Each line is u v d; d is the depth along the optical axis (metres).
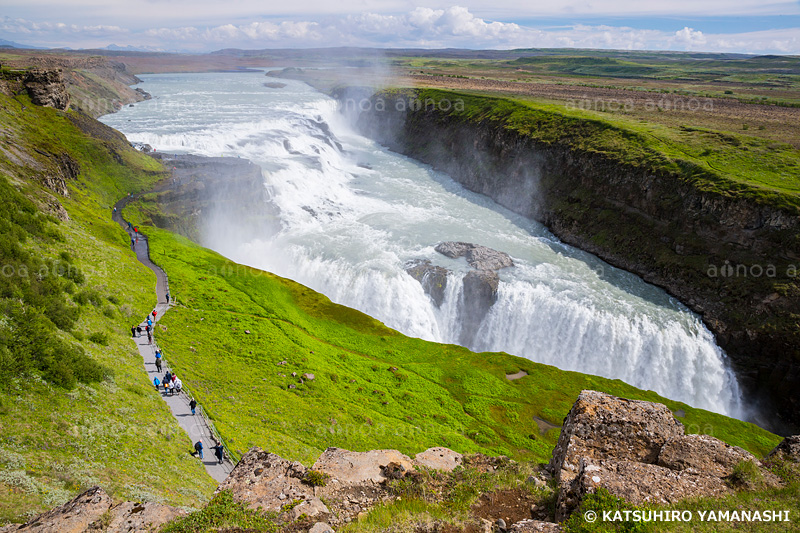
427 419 44.16
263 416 38.88
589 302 66.94
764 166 77.31
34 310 36.62
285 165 102.38
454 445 40.19
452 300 69.56
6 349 30.05
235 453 32.19
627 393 51.84
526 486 16.92
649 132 95.44
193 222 84.62
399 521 14.25
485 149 116.69
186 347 47.69
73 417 27.94
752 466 14.61
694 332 63.19
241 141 113.81
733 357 61.62
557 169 96.62
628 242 78.94
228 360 47.28
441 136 134.12
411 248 79.62
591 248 82.38
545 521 14.59
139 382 37.97
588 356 64.44
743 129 100.62
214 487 27.61
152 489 23.86
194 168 93.12
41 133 81.38
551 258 79.38
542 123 107.94
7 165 63.75
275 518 14.31
